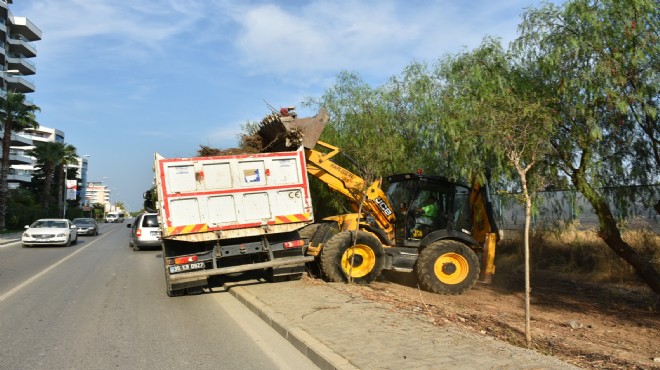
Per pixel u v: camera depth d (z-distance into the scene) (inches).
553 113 378.9
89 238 1373.0
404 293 432.5
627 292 470.3
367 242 441.1
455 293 446.0
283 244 410.9
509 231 671.1
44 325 305.7
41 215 2239.2
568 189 426.6
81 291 434.6
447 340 239.5
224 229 386.6
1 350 252.4
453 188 470.6
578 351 266.4
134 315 332.2
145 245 877.8
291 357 235.5
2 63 2876.5
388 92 656.4
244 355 240.1
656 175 414.3
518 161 286.4
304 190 409.4
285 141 433.1
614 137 402.3
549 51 398.0
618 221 444.1
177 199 378.6
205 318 320.2
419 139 599.2
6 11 2790.4
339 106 685.9
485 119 323.0
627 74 370.9
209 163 388.2
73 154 2659.9
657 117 380.8
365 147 488.7
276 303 334.6
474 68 438.9
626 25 358.6
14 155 3193.9
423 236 463.8
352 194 472.4
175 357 238.8
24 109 1707.7
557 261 596.7
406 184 477.7
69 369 222.5
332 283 424.2
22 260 721.0
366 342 236.7
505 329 307.1
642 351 281.1
